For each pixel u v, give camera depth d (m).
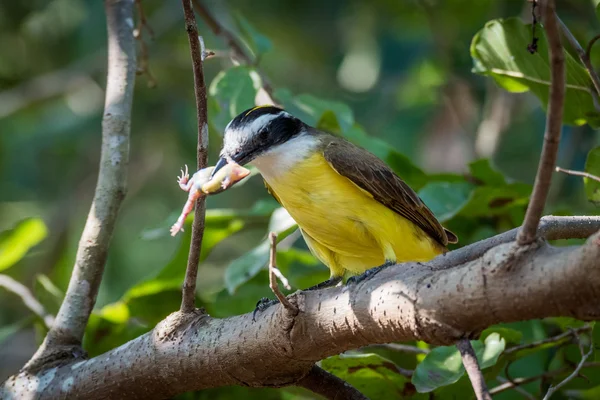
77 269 9.41
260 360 7.55
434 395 9.49
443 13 16.75
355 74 18.42
